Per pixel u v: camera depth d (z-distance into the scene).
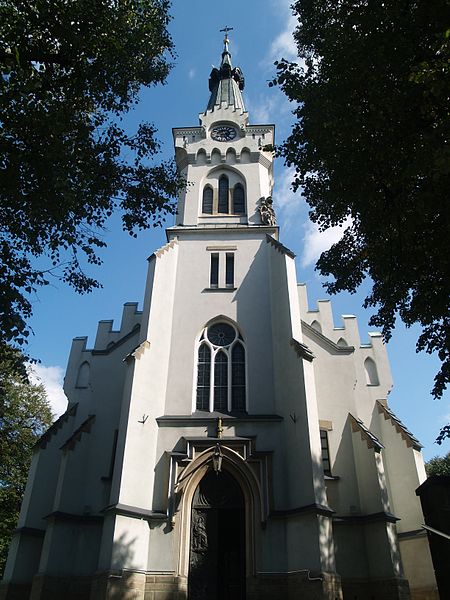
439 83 13.44
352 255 22.39
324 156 18.73
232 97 45.78
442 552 13.35
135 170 20.77
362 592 22.42
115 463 23.59
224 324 29.77
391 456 28.27
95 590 20.73
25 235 18.47
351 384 28.48
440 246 16.66
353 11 17.14
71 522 24.33
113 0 18.27
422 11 14.89
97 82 18.92
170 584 21.47
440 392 18.17
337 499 24.98
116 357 30.14
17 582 24.02
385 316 20.88
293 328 27.44
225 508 23.80
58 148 16.69
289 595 20.94
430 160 14.19
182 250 32.50
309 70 19.08
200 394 27.45
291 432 24.70
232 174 37.09
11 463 36.12
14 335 16.39
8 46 16.64
